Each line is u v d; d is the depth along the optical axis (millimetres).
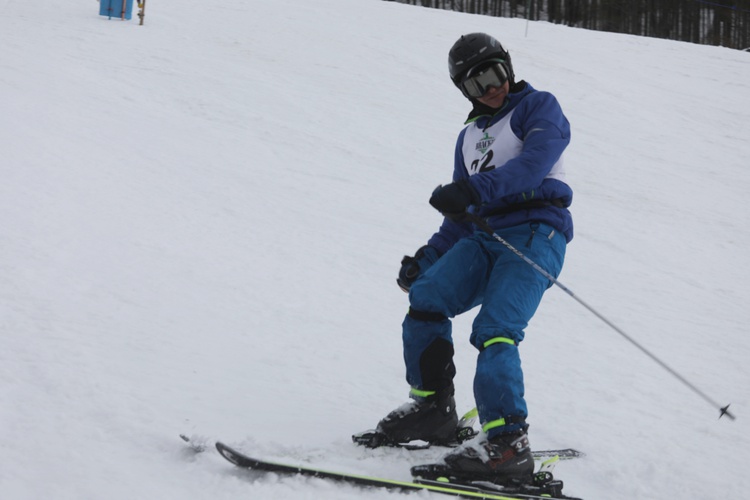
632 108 19922
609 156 16188
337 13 27859
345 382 5395
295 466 3695
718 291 9727
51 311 5828
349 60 21484
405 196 12289
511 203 4238
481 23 28625
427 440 4371
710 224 12852
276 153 13695
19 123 12297
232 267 7973
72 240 7812
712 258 11172
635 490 4273
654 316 8461
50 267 6895
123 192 10039
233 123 15172
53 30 21281
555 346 7059
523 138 4184
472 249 4238
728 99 21656
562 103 19656
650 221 12656
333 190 12062
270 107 16594
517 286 3986
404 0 62562
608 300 8859
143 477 3578
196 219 9555
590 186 14211
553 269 4168
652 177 15156
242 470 3721
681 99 21250
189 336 5816
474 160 4352
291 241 9375
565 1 63656
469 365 6219
